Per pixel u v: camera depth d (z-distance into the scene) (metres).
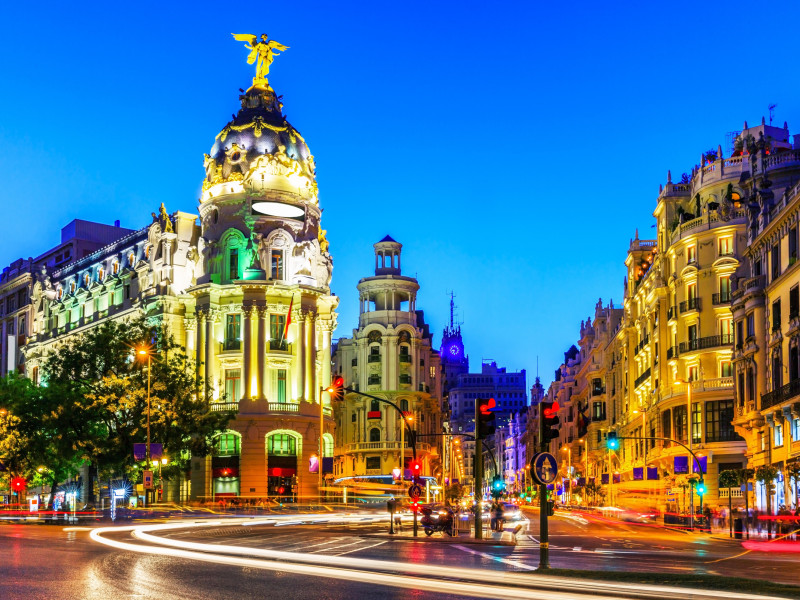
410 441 50.88
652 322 92.69
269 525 66.25
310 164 103.88
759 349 60.72
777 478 57.28
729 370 78.75
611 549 40.88
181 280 102.31
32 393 83.88
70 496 90.06
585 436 137.25
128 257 110.69
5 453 82.19
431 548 40.25
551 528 67.19
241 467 94.50
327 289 106.00
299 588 22.38
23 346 127.69
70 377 82.25
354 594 21.19
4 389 87.44
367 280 135.12
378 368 131.88
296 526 64.25
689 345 81.62
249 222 98.62
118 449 77.19
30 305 130.00
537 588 22.19
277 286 97.38
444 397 197.25
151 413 75.94
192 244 103.69
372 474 127.75
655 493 94.38
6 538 44.47
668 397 82.38
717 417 77.25
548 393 194.25
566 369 166.75
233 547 36.91
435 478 134.25
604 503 123.44
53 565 28.19
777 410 56.31
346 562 29.89
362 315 134.62
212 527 61.97
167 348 82.44
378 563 29.45
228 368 97.81
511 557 34.84
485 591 21.69
